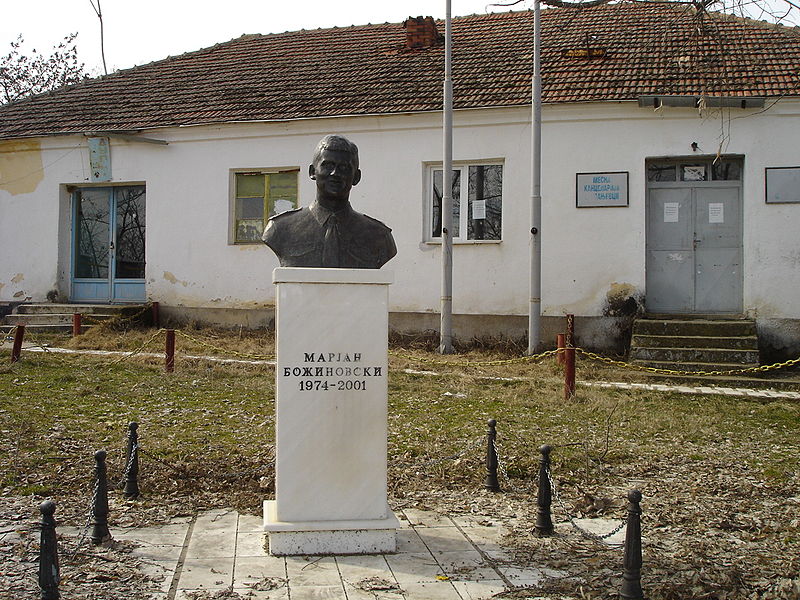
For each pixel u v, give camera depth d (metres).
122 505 6.85
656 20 19.67
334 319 5.91
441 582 5.35
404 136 17.20
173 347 13.53
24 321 18.19
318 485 5.89
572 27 20.06
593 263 16.05
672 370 13.92
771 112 15.32
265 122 17.89
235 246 18.36
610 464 8.50
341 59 20.95
